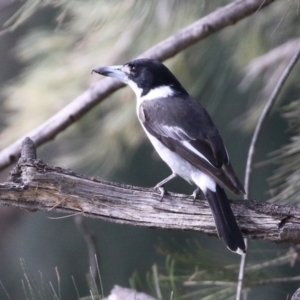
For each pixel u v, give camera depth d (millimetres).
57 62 11008
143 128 10766
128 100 11477
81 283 14328
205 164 8867
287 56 11180
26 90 11078
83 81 11031
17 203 7816
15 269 14766
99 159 11734
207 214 7953
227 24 10188
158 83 10195
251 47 11172
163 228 7977
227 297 8875
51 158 12648
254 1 10023
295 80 11359
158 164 13828
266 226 7766
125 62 10797
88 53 10859
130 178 13742
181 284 9984
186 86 11336
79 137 12484
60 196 7816
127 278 14133
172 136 9453
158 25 10188
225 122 13539
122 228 14312
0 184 7730
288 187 8719
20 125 11047
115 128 11398
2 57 14414
